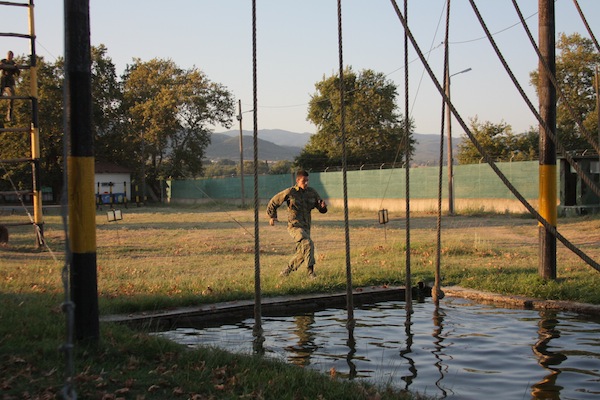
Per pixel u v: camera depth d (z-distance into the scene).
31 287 9.59
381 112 59.25
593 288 9.55
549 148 10.05
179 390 4.83
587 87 49.91
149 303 8.64
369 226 26.80
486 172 33.28
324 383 5.14
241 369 5.47
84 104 5.73
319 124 63.09
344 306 9.65
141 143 60.81
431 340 7.35
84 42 5.73
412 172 37.91
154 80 63.16
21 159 16.17
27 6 15.88
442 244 15.41
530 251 15.23
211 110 64.75
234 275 11.62
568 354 6.67
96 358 5.49
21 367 5.09
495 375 5.95
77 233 5.73
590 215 26.36
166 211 44.25
